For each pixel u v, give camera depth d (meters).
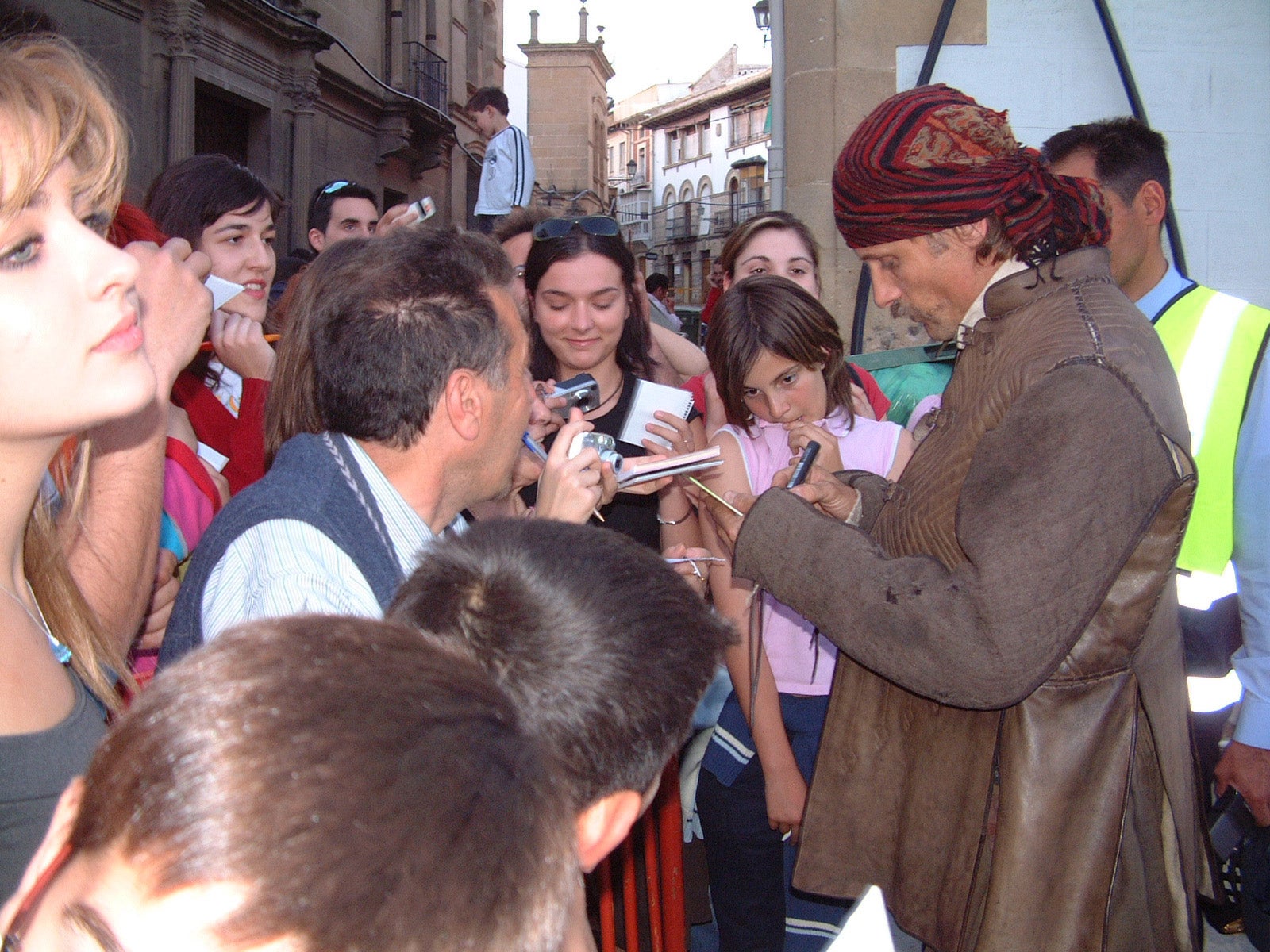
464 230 1.32
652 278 9.73
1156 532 1.25
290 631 0.50
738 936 1.94
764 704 1.84
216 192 2.40
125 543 1.24
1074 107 3.60
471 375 1.20
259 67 12.16
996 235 1.33
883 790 1.51
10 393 0.85
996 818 1.34
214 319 1.91
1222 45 3.54
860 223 1.39
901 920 1.47
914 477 1.47
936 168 1.32
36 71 0.86
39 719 0.88
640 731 0.76
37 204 0.85
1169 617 1.40
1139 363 1.24
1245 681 1.91
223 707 0.45
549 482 1.42
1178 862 1.38
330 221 3.94
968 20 3.57
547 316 2.18
